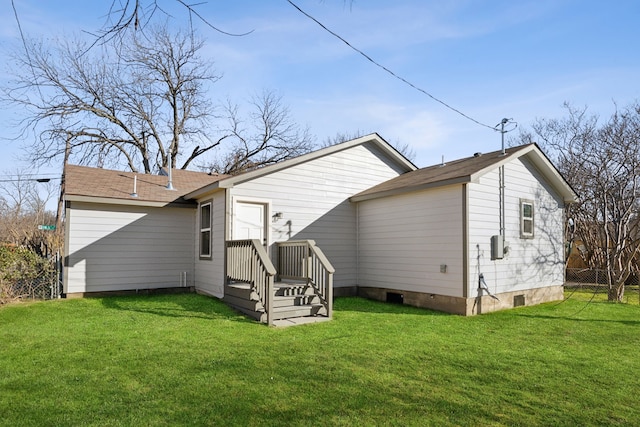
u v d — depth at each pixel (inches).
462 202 347.3
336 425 133.0
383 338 248.8
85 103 836.6
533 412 144.6
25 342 229.0
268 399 152.8
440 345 234.5
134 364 191.3
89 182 445.7
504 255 377.4
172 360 197.8
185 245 451.2
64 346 220.8
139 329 261.3
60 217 625.9
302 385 167.2
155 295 405.4
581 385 171.9
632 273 574.9
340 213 448.5
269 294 282.5
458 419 138.3
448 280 354.0
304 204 422.0
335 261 440.1
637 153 553.6
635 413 144.7
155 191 460.1
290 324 285.3
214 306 341.1
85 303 355.6
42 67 642.2
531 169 425.7
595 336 264.8
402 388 165.6
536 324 303.1
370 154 480.4
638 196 536.1
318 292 329.7
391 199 417.7
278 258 394.3
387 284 416.2
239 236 380.5
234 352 212.7
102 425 131.3
